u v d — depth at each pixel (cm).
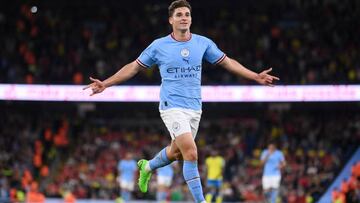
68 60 5881
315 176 4672
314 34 5984
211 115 5956
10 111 5897
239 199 4566
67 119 5847
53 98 5384
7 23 6269
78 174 5056
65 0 6500
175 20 1084
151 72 5438
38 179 5125
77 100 5369
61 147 5538
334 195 4156
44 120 5831
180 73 1081
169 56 1083
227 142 5397
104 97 5341
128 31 6247
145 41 6119
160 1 6475
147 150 5341
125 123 6022
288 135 5419
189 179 1045
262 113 5831
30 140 5566
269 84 1141
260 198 4506
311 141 5294
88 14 6519
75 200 4578
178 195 4488
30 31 6212
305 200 4434
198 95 1090
